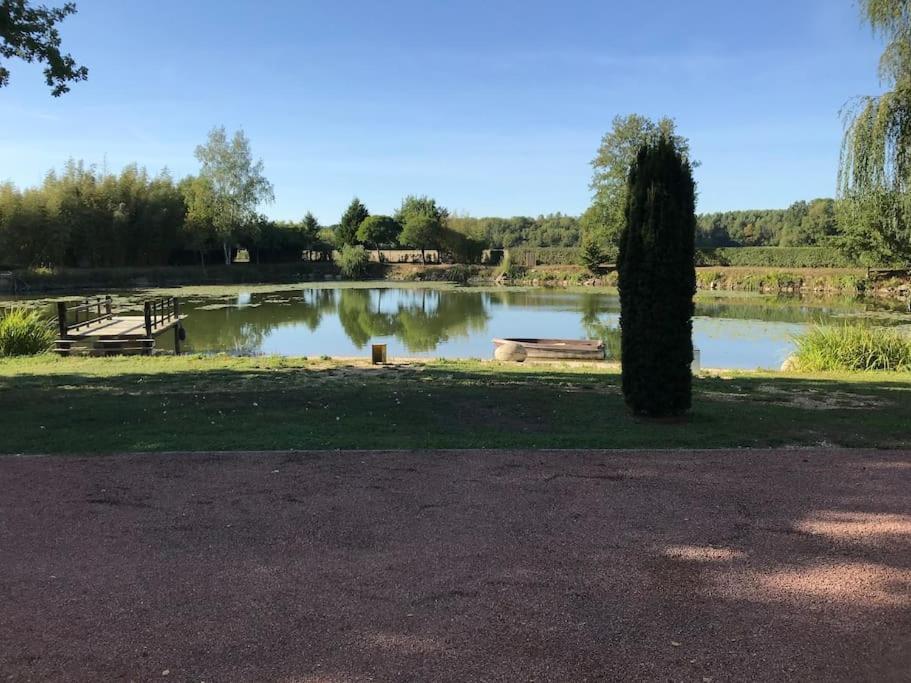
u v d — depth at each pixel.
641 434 7.00
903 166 15.87
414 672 2.74
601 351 17.33
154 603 3.34
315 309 32.22
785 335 21.25
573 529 4.33
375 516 4.55
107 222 45.94
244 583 3.55
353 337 22.23
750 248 59.09
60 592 3.46
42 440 6.66
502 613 3.23
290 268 59.06
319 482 5.29
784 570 3.73
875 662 2.84
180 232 51.38
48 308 29.16
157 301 21.97
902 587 3.53
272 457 6.01
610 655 2.87
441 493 5.03
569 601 3.36
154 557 3.89
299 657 2.85
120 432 7.04
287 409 8.43
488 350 19.25
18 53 10.89
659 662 2.82
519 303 36.72
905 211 16.20
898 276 40.28
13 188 41.38
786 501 4.89
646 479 5.40
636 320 7.84
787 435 6.95
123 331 19.28
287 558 3.87
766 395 9.77
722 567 3.77
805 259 55.62
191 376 11.58
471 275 60.25
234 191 54.84
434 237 65.81
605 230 55.72
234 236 55.16
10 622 3.16
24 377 11.39
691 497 4.96
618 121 56.03
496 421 7.75
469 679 2.69
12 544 4.08
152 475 5.48
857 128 16.27
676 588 3.51
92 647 2.94
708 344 19.91
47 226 41.56
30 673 2.74
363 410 8.38
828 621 3.18
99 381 10.89
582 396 9.52
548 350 17.28
